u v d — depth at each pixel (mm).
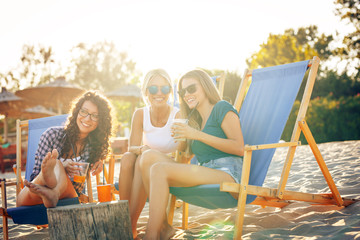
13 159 10820
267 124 2732
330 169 4312
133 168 2518
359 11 17594
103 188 2455
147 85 2947
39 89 11953
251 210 3211
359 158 4719
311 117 9828
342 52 17938
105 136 2863
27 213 2246
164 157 2371
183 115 2764
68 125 2797
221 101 2527
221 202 2246
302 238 2154
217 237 2344
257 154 2627
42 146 2744
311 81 2646
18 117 15523
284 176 2410
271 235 2307
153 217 2074
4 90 14695
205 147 2492
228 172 2303
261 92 2975
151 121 3012
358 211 2521
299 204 3010
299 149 6941
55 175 2191
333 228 2273
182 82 2678
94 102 2781
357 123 9273
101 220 1930
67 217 1884
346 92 13805
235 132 2408
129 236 2008
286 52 17297
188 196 2230
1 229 3148
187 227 2756
